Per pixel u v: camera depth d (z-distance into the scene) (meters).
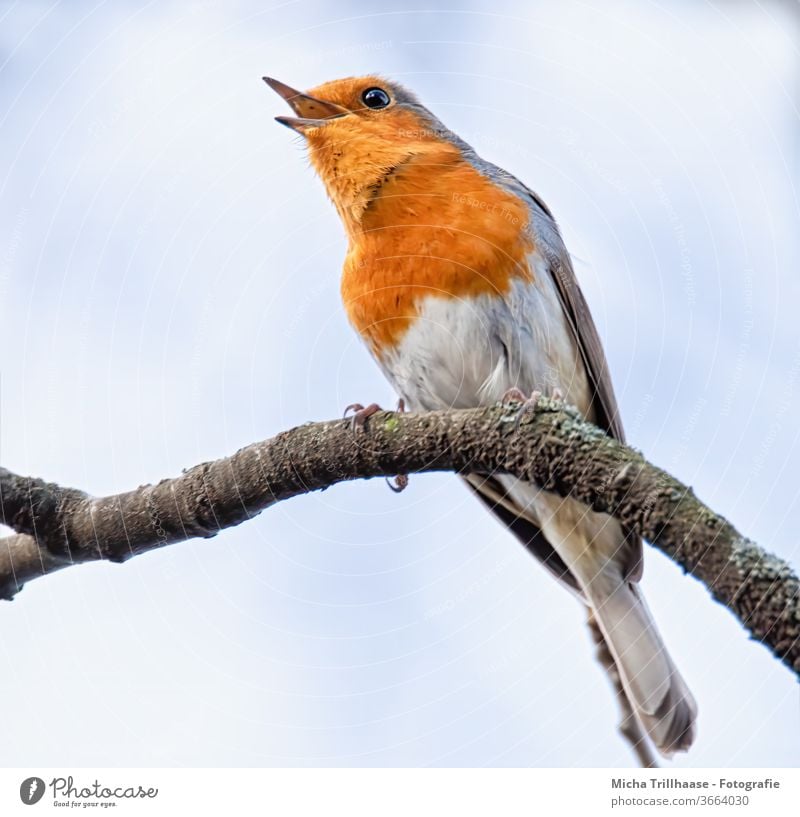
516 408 2.98
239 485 2.98
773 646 2.96
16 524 2.97
